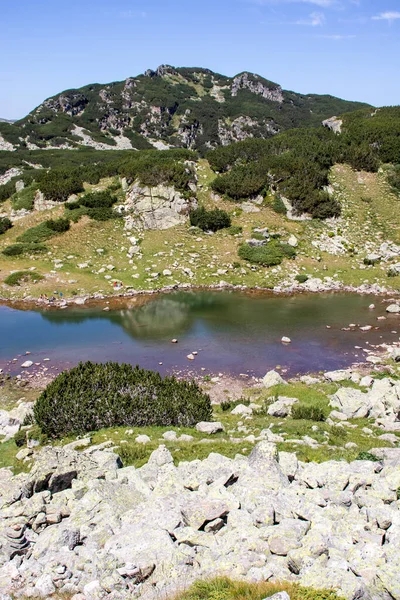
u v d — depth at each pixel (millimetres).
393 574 7996
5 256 50781
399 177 63062
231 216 58406
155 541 9828
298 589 7801
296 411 20797
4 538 10602
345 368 28922
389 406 21250
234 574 8656
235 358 30625
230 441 17328
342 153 67312
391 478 11664
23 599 8930
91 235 54531
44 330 35656
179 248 53500
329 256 53000
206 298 44531
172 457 15477
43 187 60656
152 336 34562
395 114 84250
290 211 58375
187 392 21406
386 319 38656
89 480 12914
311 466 13312
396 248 53062
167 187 57438
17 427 19844
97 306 41812
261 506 10508
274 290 47312
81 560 9828
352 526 9727
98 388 20844
